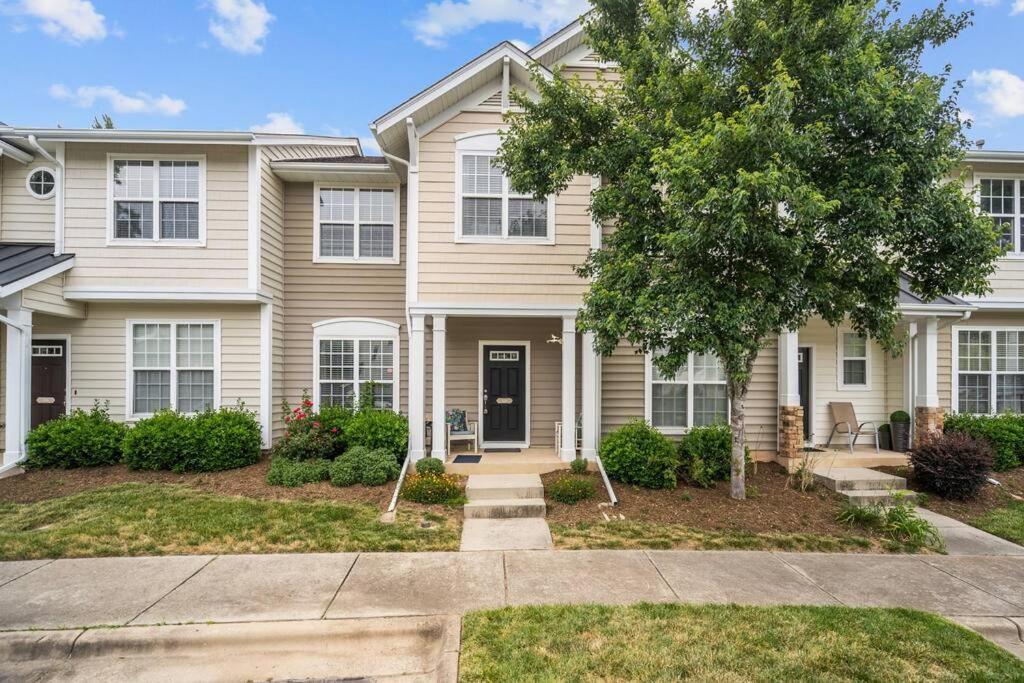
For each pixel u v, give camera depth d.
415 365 8.98
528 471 8.80
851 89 5.75
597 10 6.93
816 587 5.01
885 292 6.39
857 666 3.65
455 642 3.94
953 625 4.22
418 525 6.57
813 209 5.06
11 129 9.30
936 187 6.07
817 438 10.39
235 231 9.96
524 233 9.19
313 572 5.21
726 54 6.20
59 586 4.84
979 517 7.30
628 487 8.06
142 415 10.16
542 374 10.43
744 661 3.68
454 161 9.11
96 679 3.68
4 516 6.70
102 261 9.75
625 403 9.71
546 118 6.96
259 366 10.36
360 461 8.27
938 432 8.97
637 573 5.27
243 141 9.80
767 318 5.92
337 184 11.28
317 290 11.23
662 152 5.77
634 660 3.67
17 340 8.78
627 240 6.68
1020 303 10.62
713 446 8.44
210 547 5.81
